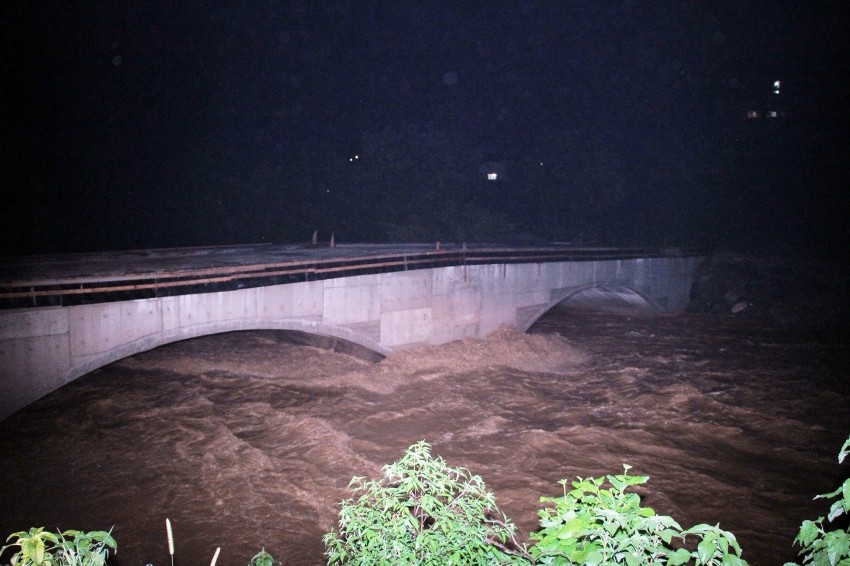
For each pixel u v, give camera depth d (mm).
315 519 12500
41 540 4246
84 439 15758
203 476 14078
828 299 35469
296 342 23938
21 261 19562
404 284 22312
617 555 3758
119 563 10898
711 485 14492
